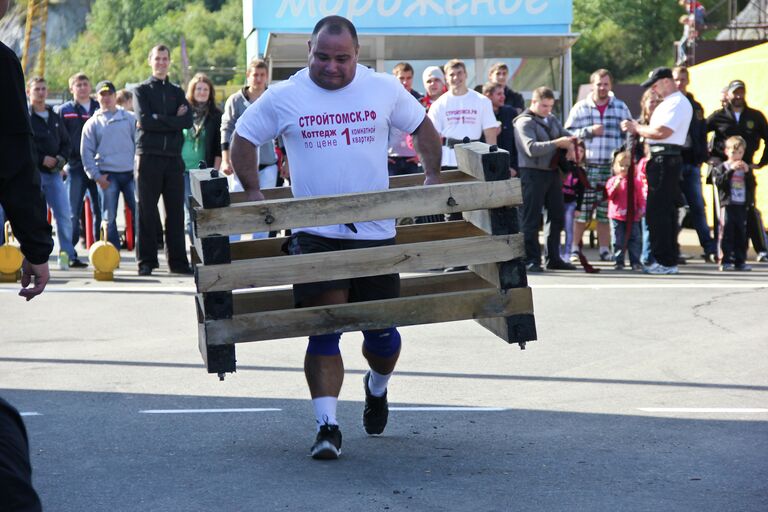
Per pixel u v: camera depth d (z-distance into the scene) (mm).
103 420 6223
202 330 5250
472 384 7109
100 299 10914
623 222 13211
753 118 13852
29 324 9555
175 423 6152
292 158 5402
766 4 30328
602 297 10828
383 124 5395
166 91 12656
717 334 8828
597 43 76688
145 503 4738
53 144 13445
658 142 12609
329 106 5328
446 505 4680
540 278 12383
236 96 12617
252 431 5980
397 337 5625
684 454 5469
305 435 5895
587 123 13953
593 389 6949
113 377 7387
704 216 14242
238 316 5031
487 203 5180
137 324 9516
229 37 104062
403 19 17359
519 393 6855
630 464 5301
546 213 13180
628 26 76375
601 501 4734
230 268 4992
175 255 12930
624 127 12734
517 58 17750
